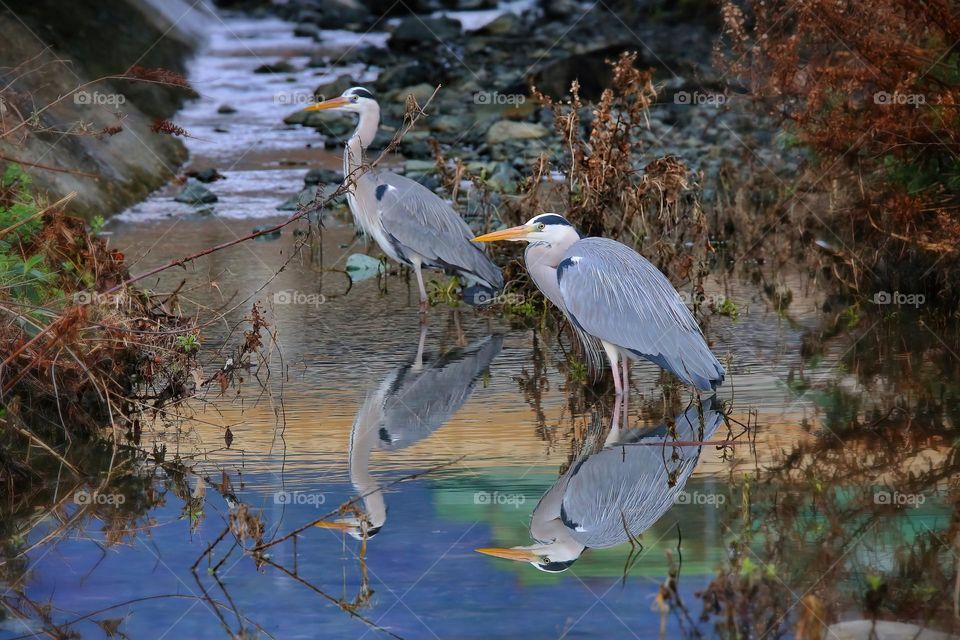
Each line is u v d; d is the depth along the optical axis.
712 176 21.09
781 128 20.06
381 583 7.62
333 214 20.84
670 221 15.08
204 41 38.59
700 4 37.22
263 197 21.59
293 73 34.75
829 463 9.66
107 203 19.80
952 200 15.48
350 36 42.28
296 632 6.97
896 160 15.98
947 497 8.93
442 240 15.09
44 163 18.67
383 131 26.80
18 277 10.88
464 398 11.62
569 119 15.40
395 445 10.26
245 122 28.31
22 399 10.61
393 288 16.67
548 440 10.35
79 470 9.70
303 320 14.70
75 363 10.50
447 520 8.65
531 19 43.81
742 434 10.38
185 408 11.34
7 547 8.21
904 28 15.33
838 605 7.23
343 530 8.48
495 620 7.11
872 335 13.69
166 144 24.33
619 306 11.42
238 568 7.89
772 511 8.73
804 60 18.03
